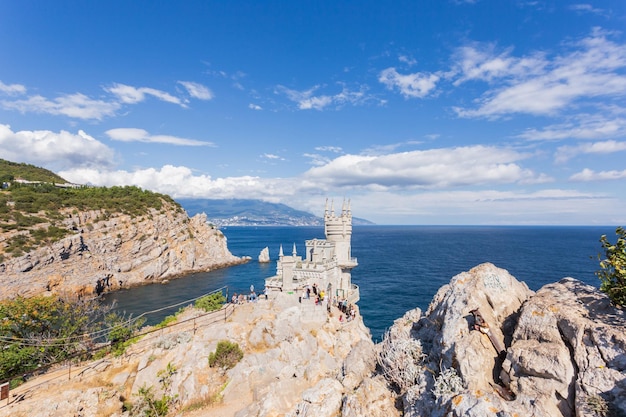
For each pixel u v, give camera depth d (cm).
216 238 15038
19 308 3931
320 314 4284
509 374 1144
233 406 2766
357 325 4550
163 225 12456
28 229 8981
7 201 10050
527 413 977
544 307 1209
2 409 2353
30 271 8262
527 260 14250
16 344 3294
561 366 1024
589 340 1038
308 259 6575
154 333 3709
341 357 3872
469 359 1219
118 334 3594
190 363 3141
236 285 10675
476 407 1032
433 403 1226
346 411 1492
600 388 936
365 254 17850
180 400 2859
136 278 10712
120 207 11894
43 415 2316
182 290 9969
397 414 1391
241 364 3172
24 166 17712
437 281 10319
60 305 4584
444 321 1473
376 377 1678
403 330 1881
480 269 1564
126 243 11025
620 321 1050
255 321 3838
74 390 2553
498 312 1417
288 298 4459
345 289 6838
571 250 18662
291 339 3684
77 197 11956
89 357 3544
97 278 9275
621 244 1167
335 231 7169
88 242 10044
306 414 1597
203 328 3709
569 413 984
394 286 9625
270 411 1939
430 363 1473
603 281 1177
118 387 2888
